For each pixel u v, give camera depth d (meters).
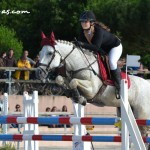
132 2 34.06
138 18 33.12
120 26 33.69
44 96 24.33
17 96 23.50
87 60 12.25
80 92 12.20
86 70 12.16
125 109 10.02
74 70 12.19
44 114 17.56
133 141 9.88
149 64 32.34
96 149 18.58
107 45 12.63
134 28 33.50
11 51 24.11
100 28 12.33
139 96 13.15
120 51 12.77
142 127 13.41
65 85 12.29
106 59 12.58
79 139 11.41
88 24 12.24
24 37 47.25
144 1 33.03
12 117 11.14
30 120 10.98
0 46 40.09
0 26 45.59
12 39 40.53
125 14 33.56
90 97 12.33
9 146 14.98
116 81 12.46
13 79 23.34
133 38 34.12
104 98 12.51
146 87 13.27
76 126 12.86
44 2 46.53
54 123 10.84
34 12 47.84
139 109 13.23
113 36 12.62
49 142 20.38
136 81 13.16
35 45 47.09
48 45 12.12
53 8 45.50
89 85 12.12
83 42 12.36
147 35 33.44
